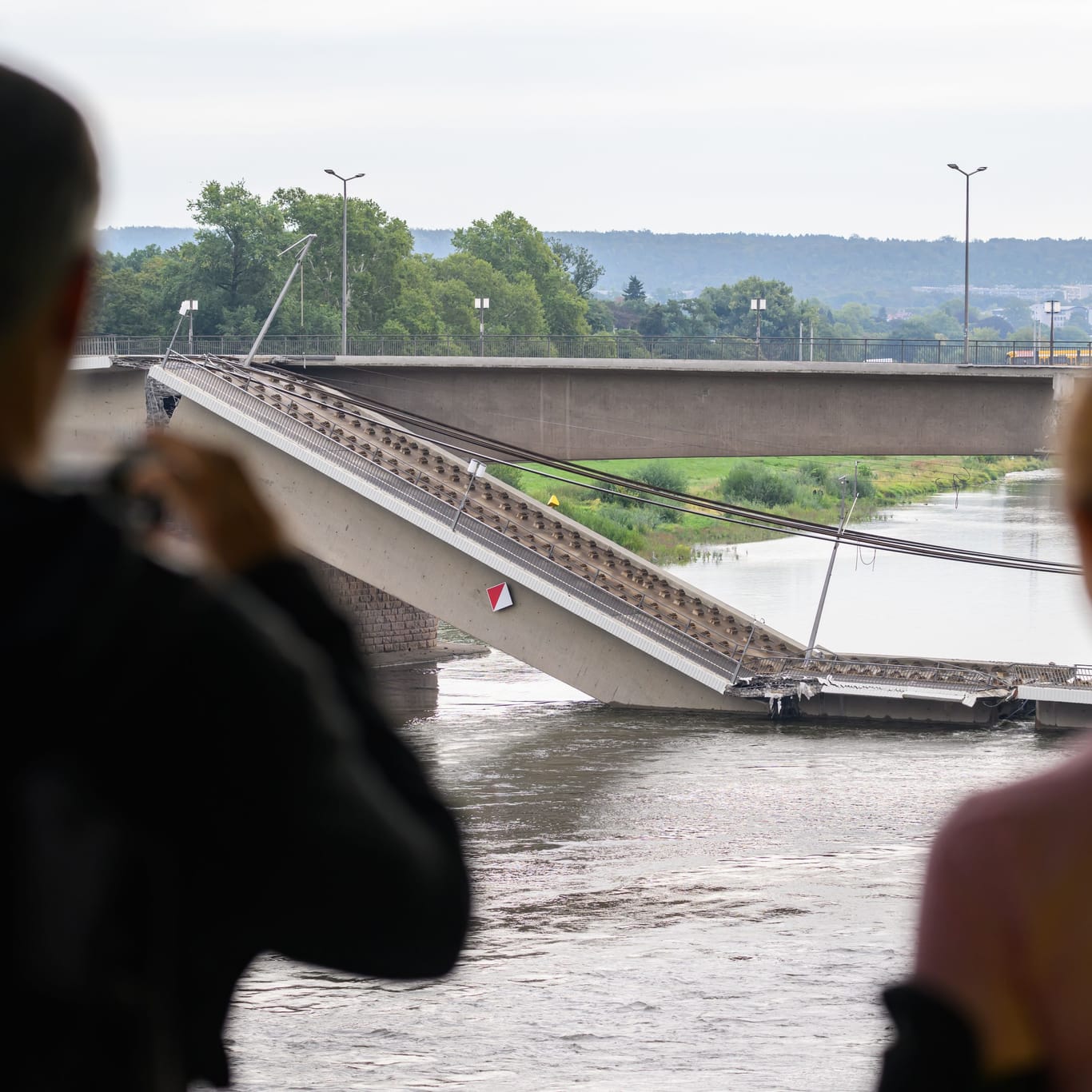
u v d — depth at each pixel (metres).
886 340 197.25
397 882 5.88
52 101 5.65
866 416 180.62
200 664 5.46
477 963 83.81
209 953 5.82
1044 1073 5.66
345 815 5.74
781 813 118.06
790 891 97.44
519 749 141.38
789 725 153.25
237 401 163.00
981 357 193.62
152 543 5.85
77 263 5.80
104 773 5.39
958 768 132.88
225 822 5.54
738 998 77.12
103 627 5.39
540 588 158.00
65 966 5.26
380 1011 76.88
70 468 6.05
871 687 153.75
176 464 6.43
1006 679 156.25
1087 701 148.75
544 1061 68.38
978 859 5.63
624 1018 74.44
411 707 165.00
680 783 128.12
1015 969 5.59
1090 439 5.88
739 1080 64.38
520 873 102.56
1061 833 5.54
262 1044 72.00
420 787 6.46
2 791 5.25
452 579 161.25
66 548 5.45
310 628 6.48
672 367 182.12
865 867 103.12
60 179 5.61
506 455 177.50
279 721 5.56
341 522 162.75
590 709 162.00
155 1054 5.63
